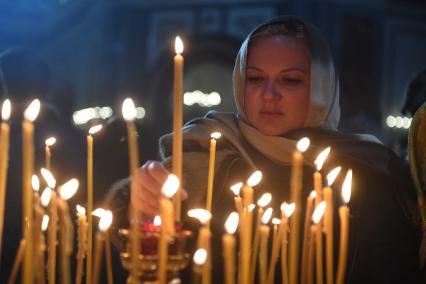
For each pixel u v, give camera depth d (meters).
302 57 1.97
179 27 15.25
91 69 16.19
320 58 1.99
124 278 2.57
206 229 1.14
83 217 1.37
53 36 17.05
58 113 3.07
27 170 1.12
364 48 14.44
